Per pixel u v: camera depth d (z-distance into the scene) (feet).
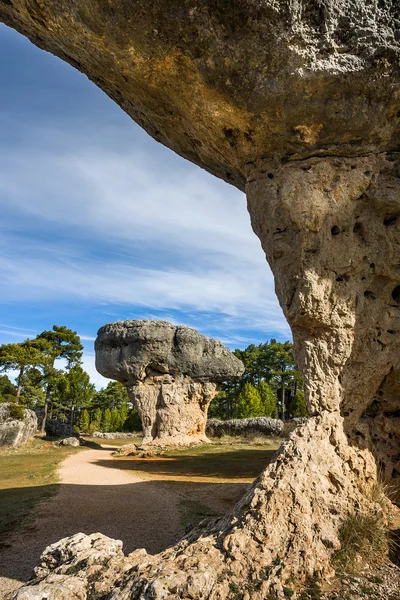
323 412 21.94
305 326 22.39
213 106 21.25
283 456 20.54
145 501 39.34
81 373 158.20
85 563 18.21
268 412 143.23
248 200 24.00
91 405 193.67
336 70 18.92
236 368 95.45
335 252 21.98
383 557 18.60
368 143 22.03
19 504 39.29
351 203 22.12
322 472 20.35
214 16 17.83
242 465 60.34
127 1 17.48
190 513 34.09
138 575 16.19
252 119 21.18
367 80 19.44
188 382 93.30
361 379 22.68
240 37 18.33
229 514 20.43
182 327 96.12
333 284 21.95
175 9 17.63
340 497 20.16
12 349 139.13
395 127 21.47
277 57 18.66
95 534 21.08
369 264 22.63
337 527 18.92
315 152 22.00
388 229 22.79
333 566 17.47
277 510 18.48
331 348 22.18
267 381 169.58
